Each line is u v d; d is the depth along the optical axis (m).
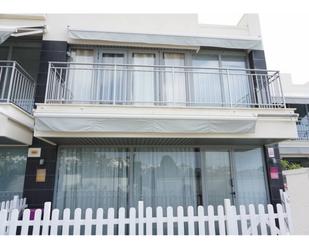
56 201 6.89
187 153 7.55
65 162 7.17
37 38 8.20
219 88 8.08
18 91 7.14
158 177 7.31
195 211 7.16
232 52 8.50
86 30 7.57
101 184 7.11
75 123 5.76
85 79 7.63
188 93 7.93
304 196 3.87
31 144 7.11
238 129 6.23
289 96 14.88
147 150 7.45
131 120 5.92
